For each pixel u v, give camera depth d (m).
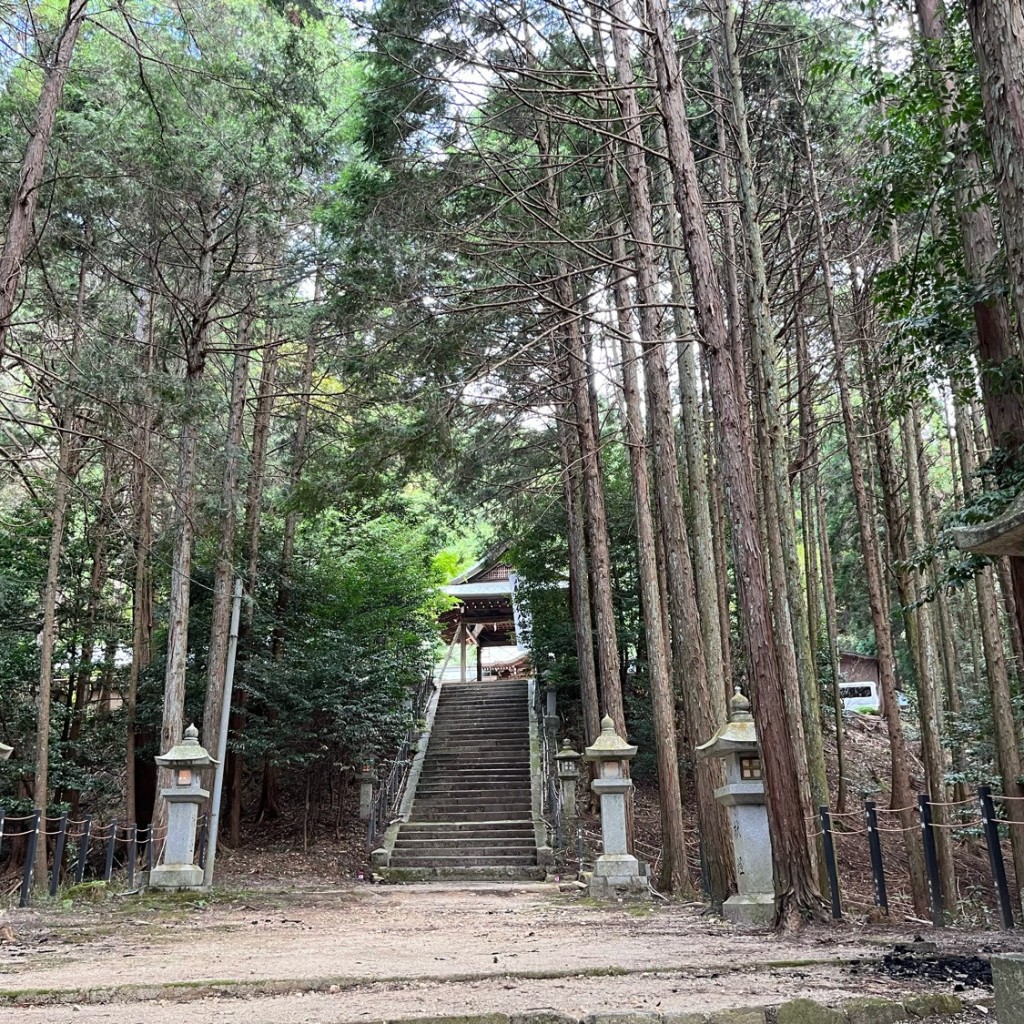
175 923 8.20
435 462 12.51
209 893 10.47
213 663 14.13
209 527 14.12
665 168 12.34
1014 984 2.72
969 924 7.29
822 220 11.34
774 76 11.97
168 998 4.32
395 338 10.27
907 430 13.69
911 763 21.09
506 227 12.80
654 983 4.44
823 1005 3.79
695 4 12.28
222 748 13.09
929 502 18.23
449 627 27.20
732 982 4.43
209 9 11.73
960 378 8.24
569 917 8.58
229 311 17.31
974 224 7.03
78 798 15.85
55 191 11.19
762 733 6.88
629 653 21.81
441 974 4.65
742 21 10.60
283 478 18.95
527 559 21.52
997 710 10.22
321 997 4.23
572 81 11.80
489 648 36.25
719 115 10.91
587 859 14.62
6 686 14.98
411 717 19.83
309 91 12.32
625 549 20.84
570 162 11.33
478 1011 3.71
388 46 10.38
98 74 12.14
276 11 12.70
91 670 16.23
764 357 10.13
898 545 11.30
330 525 19.81
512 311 11.66
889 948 5.44
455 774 18.45
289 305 14.12
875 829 7.26
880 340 11.98
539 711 21.12
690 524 17.95
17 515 16.22
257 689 16.39
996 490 6.27
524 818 16.50
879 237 7.96
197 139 11.69
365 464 10.87
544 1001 3.96
